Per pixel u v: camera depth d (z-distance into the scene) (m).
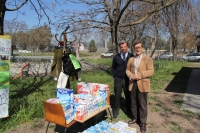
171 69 16.27
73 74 4.47
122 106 5.65
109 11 8.64
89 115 3.61
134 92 4.19
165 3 7.59
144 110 3.99
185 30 16.69
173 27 13.77
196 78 11.38
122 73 4.52
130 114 4.90
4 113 3.99
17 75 10.55
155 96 6.97
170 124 4.41
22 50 28.48
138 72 3.98
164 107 5.63
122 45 4.42
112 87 7.99
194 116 4.89
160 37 16.12
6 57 3.93
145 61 3.98
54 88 7.85
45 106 3.36
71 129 4.16
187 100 6.39
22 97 6.21
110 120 4.61
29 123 4.41
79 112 3.41
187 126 4.31
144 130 3.97
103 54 37.84
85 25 8.76
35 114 4.72
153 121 4.58
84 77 10.33
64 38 4.41
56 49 4.55
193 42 35.50
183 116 4.90
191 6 12.08
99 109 3.94
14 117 4.43
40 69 12.98
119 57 4.51
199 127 4.26
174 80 10.65
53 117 3.32
